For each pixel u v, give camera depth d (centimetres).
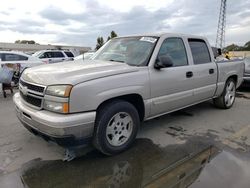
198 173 312
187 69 458
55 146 390
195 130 466
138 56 412
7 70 784
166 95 421
